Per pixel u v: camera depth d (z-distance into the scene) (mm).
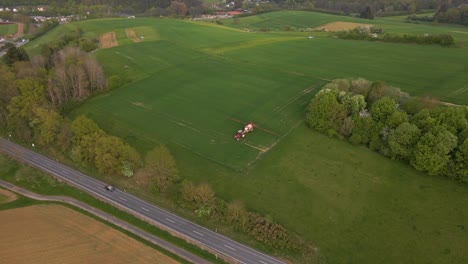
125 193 83500
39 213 78625
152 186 81625
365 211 74000
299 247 67438
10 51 137750
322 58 151625
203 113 112000
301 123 102125
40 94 112250
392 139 83500
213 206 75312
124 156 86438
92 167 91625
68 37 185250
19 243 68500
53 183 88562
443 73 126562
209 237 71312
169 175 81375
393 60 143000
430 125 80375
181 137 100562
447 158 75812
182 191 78438
